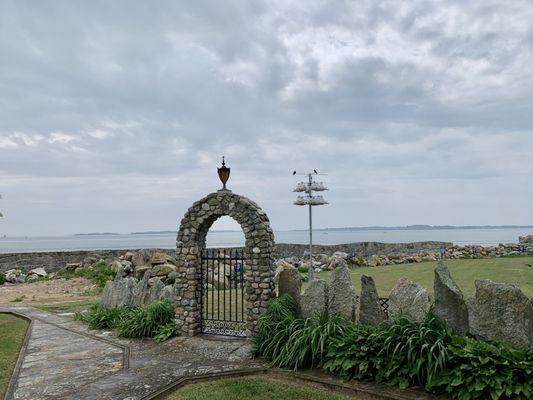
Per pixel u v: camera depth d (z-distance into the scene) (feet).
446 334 20.35
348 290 26.23
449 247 109.91
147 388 21.81
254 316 29.58
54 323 39.24
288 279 28.99
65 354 28.73
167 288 39.24
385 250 107.76
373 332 22.45
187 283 32.27
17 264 84.02
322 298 26.58
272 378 23.24
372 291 25.09
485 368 18.08
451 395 18.72
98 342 31.96
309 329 24.54
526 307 19.94
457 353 18.88
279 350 25.32
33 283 69.36
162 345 30.42
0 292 62.95
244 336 30.68
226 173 32.55
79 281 69.21
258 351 26.50
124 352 28.91
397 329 21.68
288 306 27.96
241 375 23.82
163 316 33.83
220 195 31.55
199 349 28.58
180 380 22.72
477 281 21.34
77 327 37.50
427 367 19.60
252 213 30.30
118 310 38.52
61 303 53.01
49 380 23.49
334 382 21.45
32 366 26.08
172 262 67.21
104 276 69.26
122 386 22.20
